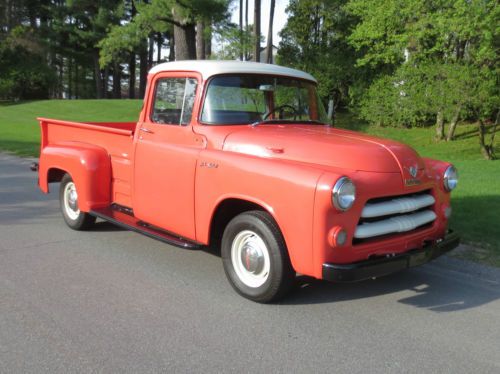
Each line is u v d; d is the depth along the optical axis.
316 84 5.78
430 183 4.60
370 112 20.41
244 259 4.51
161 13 20.02
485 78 13.85
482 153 15.15
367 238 4.11
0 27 47.22
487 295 4.76
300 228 3.97
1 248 5.94
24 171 11.56
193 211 4.86
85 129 6.54
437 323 4.17
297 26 24.59
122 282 4.93
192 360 3.52
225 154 4.57
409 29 15.54
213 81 4.94
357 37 17.97
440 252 4.60
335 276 3.89
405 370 3.43
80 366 3.42
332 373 3.39
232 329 3.99
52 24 51.19
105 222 7.15
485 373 3.42
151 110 5.46
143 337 3.84
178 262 5.54
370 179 4.07
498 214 7.20
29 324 4.02
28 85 45.38
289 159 4.38
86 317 4.16
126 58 48.62
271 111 5.27
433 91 14.54
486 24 12.67
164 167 5.15
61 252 5.82
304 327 4.05
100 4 46.56
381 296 4.71
